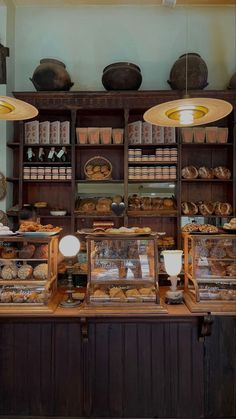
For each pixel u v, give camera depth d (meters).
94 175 3.50
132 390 2.44
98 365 2.44
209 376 2.46
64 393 2.44
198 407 2.45
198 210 3.47
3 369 2.45
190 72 3.32
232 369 2.46
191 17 3.78
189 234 2.62
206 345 2.46
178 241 3.41
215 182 3.64
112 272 2.47
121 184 3.65
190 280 2.68
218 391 2.46
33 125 3.44
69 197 3.65
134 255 2.51
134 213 3.41
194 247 2.57
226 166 3.66
